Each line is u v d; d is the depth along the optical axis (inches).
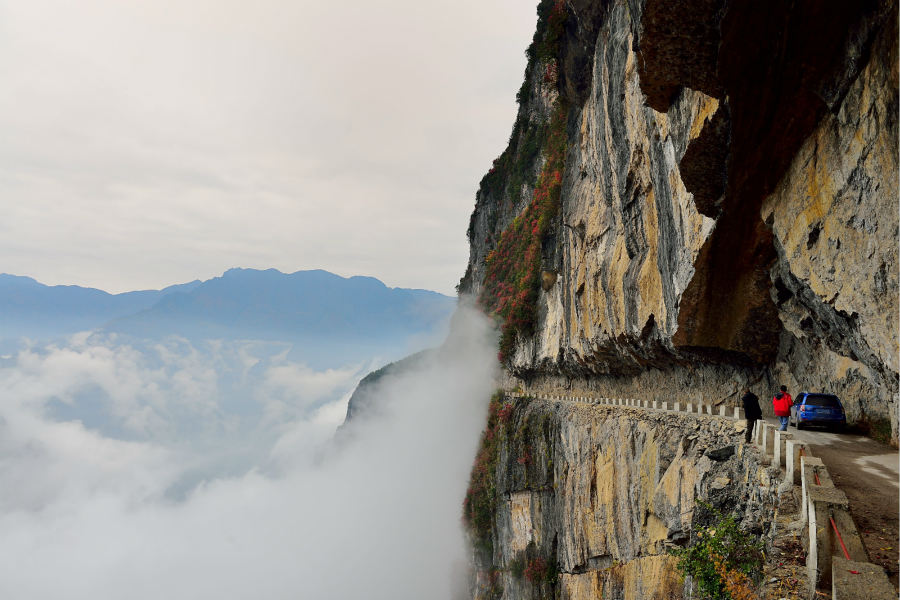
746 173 768.9
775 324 965.2
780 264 813.9
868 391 770.2
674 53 698.2
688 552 515.5
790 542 418.0
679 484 840.3
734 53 658.8
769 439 602.5
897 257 519.2
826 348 855.7
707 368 1173.7
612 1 1273.4
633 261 1290.6
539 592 1936.5
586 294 1688.0
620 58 1204.5
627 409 1299.2
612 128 1290.6
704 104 753.6
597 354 1647.4
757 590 428.5
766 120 695.1
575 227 1792.6
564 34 1792.6
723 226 851.4
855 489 489.4
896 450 658.8
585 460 1545.3
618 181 1290.6
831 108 613.0
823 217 646.5
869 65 540.4
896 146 509.0
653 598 827.4
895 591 277.9
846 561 308.7
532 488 2203.5
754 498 581.3
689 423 935.0
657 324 1150.3
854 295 601.6
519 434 2450.8
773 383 1013.8
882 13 510.6
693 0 641.0
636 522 1098.1
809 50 605.6
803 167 685.3
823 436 771.4
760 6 611.2
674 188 981.8
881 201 539.5
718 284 929.5
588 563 1485.0
